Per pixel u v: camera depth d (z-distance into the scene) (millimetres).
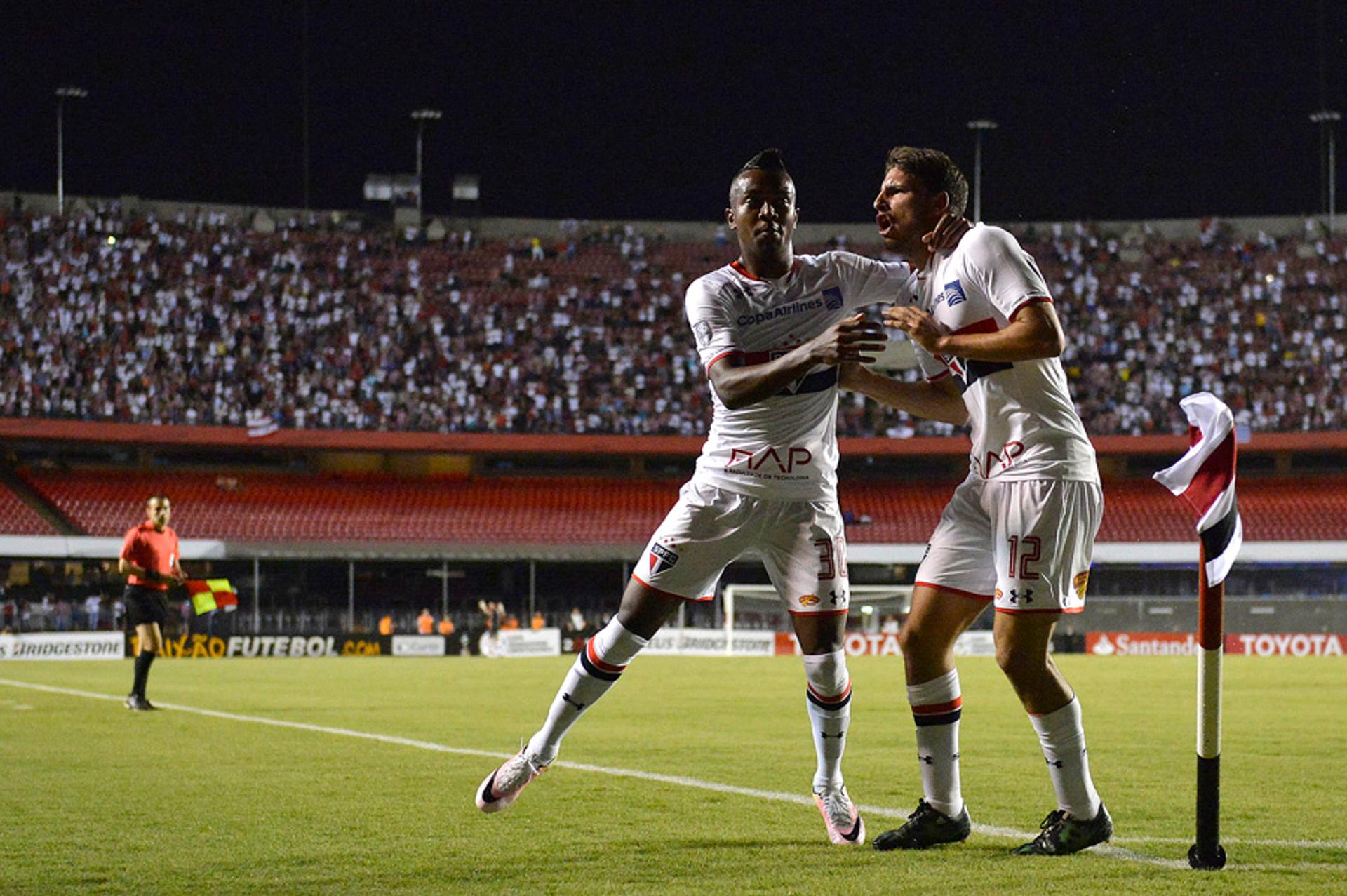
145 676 17078
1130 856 6469
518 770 7371
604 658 7188
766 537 7180
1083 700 19984
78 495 53375
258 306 59125
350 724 15148
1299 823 7684
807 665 7086
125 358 55875
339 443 55781
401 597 56375
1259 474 60219
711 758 11422
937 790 6797
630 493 59750
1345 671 30375
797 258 7281
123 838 7207
